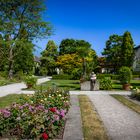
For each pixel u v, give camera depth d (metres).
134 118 10.76
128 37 59.50
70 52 81.81
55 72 75.62
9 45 41.06
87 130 8.55
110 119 10.49
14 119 7.71
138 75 52.28
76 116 10.86
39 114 7.79
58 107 10.22
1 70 45.34
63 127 8.79
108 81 24.61
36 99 11.34
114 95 19.56
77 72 38.28
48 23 42.53
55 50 79.38
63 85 30.23
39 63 76.44
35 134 7.20
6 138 7.46
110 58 67.00
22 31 42.31
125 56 59.44
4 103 14.79
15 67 45.84
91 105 14.17
